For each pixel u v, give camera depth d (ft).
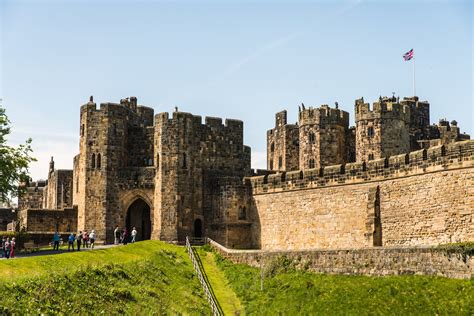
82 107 352.69
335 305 221.25
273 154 442.91
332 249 249.14
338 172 297.12
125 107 354.33
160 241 320.29
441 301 203.72
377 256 235.20
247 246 335.06
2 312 173.58
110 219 343.05
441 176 256.52
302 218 310.45
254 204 334.85
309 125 403.34
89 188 344.28
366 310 211.82
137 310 209.36
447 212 253.24
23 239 319.06
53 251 281.74
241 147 367.04
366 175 286.25
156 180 343.26
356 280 234.58
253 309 239.91
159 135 343.46
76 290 203.82
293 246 313.12
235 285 265.34
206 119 359.46
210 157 357.00
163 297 232.12
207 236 344.49
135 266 252.42
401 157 272.92
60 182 425.69
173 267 276.82
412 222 266.36
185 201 340.18
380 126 380.78
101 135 346.54
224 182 340.39
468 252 211.82
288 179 318.45
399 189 273.13
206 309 238.07
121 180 346.13
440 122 427.74
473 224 244.42
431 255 220.84
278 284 252.01
